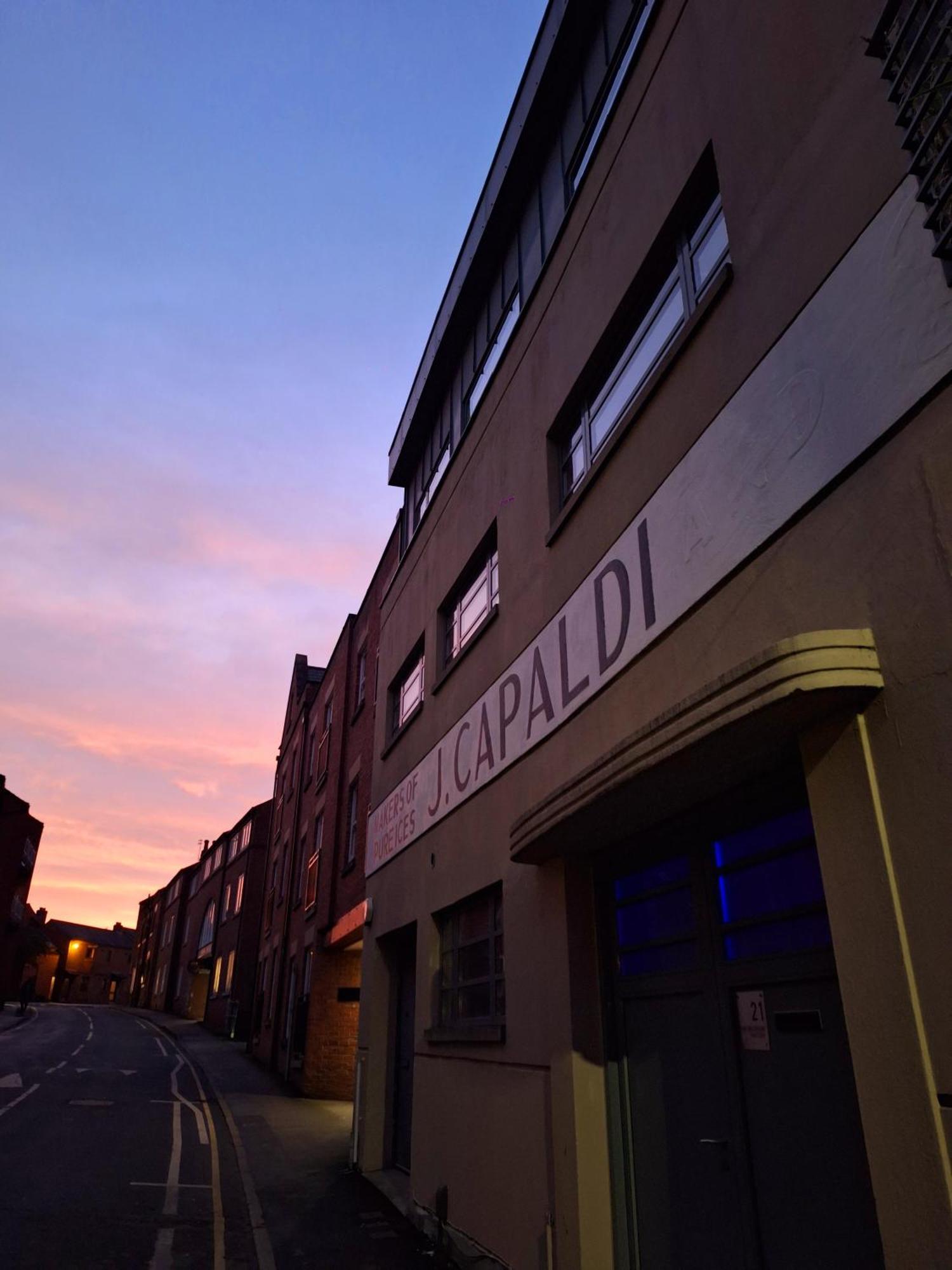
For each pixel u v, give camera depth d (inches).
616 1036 213.9
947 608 115.2
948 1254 102.7
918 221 126.6
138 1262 255.0
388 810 448.8
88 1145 425.4
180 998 1886.1
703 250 206.2
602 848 226.1
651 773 163.5
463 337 427.2
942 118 114.6
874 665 125.3
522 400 315.0
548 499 277.0
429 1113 316.2
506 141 347.9
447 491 406.3
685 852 194.2
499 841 281.4
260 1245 279.7
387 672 502.0
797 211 158.6
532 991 242.4
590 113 289.7
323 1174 394.3
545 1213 218.5
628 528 215.2
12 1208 301.9
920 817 115.2
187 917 2080.5
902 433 127.1
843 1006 125.3
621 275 241.6
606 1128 207.2
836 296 144.8
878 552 129.5
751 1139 159.8
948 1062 106.6
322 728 847.1
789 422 154.1
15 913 1644.9
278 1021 858.1
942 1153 105.5
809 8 161.6
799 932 155.1
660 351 224.4
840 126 148.6
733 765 159.0
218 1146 451.8
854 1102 136.5
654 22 231.3
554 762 246.4
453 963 329.4
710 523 176.9
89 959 3255.4
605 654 220.2
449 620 403.2
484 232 373.1
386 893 431.8
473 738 321.1
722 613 170.2
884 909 118.7
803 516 148.6
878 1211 114.3
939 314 121.3
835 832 129.4
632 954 212.7
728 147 186.5
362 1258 268.8
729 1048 168.9
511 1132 244.4
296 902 879.7
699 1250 171.5
